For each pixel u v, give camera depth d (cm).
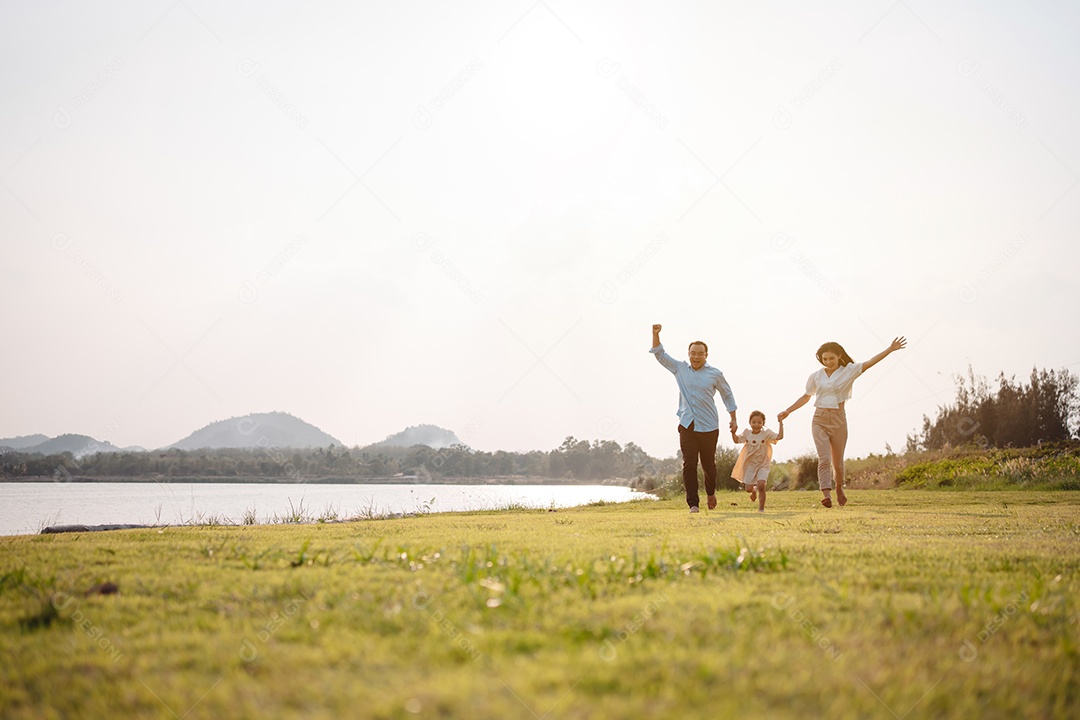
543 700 182
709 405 920
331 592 306
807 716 176
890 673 206
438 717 173
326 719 173
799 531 593
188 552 454
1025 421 2202
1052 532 576
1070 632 254
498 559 383
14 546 493
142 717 180
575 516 891
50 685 205
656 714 173
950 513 810
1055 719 182
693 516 842
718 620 256
